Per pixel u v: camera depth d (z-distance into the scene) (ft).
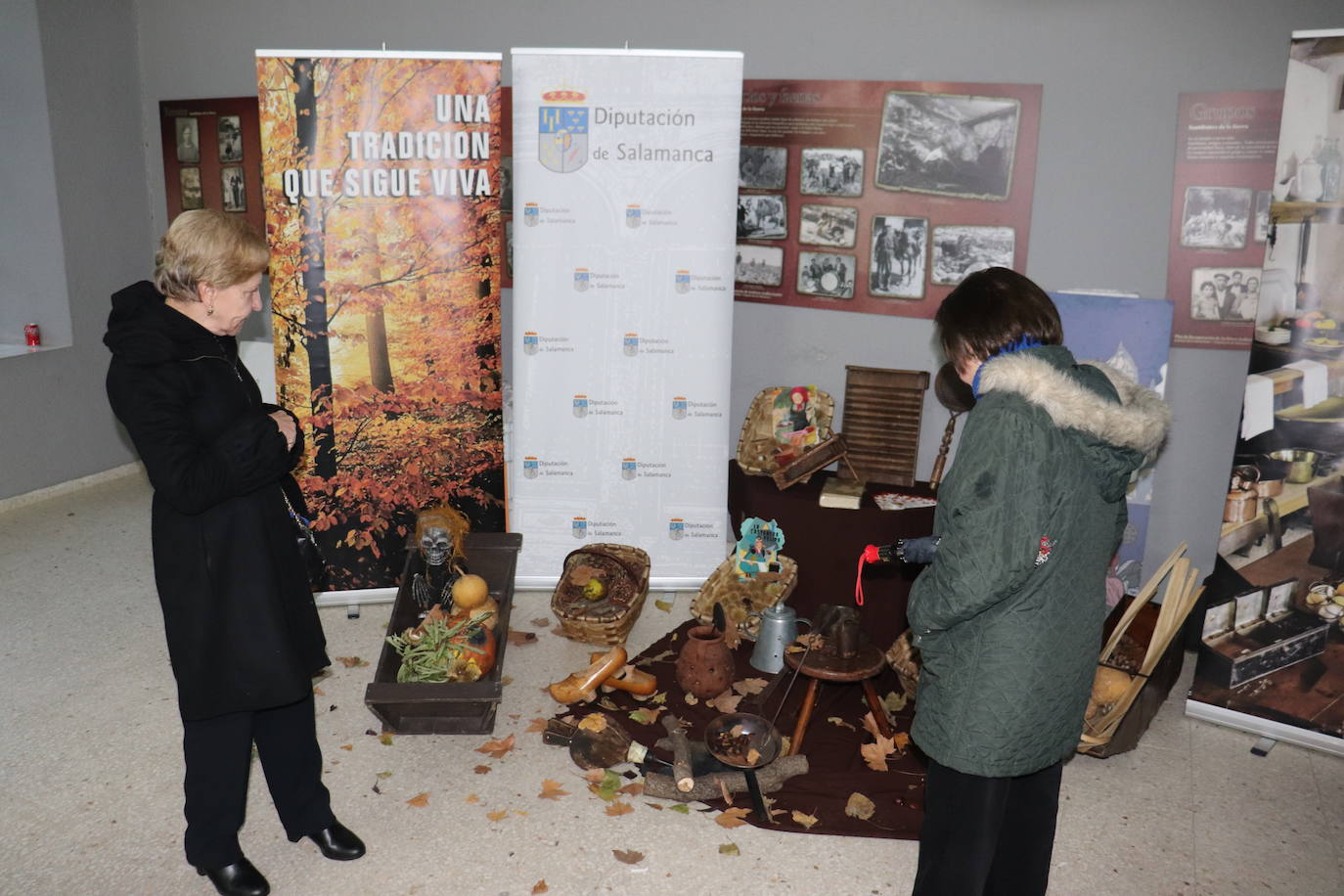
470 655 10.47
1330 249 9.95
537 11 15.62
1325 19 11.07
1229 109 11.72
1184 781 10.19
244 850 8.78
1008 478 5.75
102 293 18.81
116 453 19.34
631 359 13.08
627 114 12.30
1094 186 12.65
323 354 12.27
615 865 8.68
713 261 12.82
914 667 11.28
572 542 13.78
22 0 17.02
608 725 10.33
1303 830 9.41
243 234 7.03
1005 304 6.19
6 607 13.56
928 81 13.29
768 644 11.53
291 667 7.45
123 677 11.79
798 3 13.91
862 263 14.29
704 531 13.74
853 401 13.42
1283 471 10.48
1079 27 12.32
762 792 9.59
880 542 12.46
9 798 9.46
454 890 8.32
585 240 12.66
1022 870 7.04
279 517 7.60
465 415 12.84
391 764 10.14
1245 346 12.18
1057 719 6.30
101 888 8.30
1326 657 10.48
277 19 17.71
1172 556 11.10
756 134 14.60
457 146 12.02
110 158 18.79
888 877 8.61
